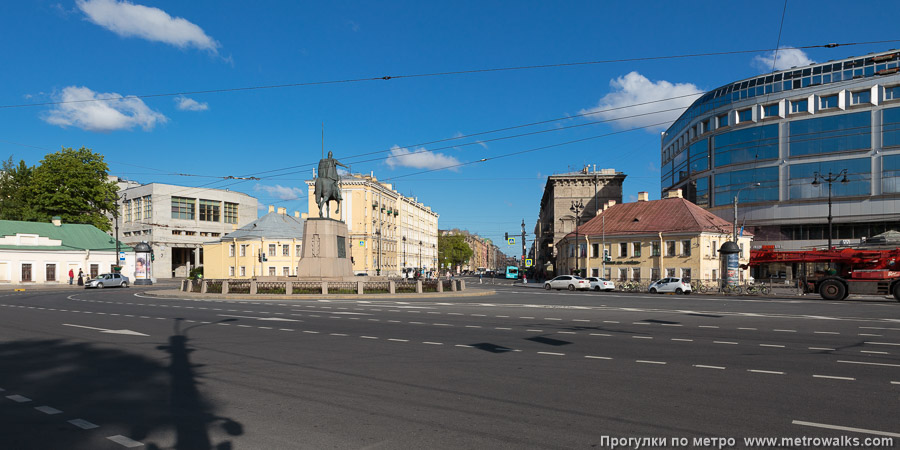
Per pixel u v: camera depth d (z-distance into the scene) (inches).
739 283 1994.3
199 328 666.8
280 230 3031.5
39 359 448.8
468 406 299.0
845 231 2507.4
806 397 315.9
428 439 244.7
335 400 313.1
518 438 245.3
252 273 2977.4
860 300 1387.8
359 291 1397.6
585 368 405.4
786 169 2640.3
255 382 360.2
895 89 2391.7
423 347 508.7
